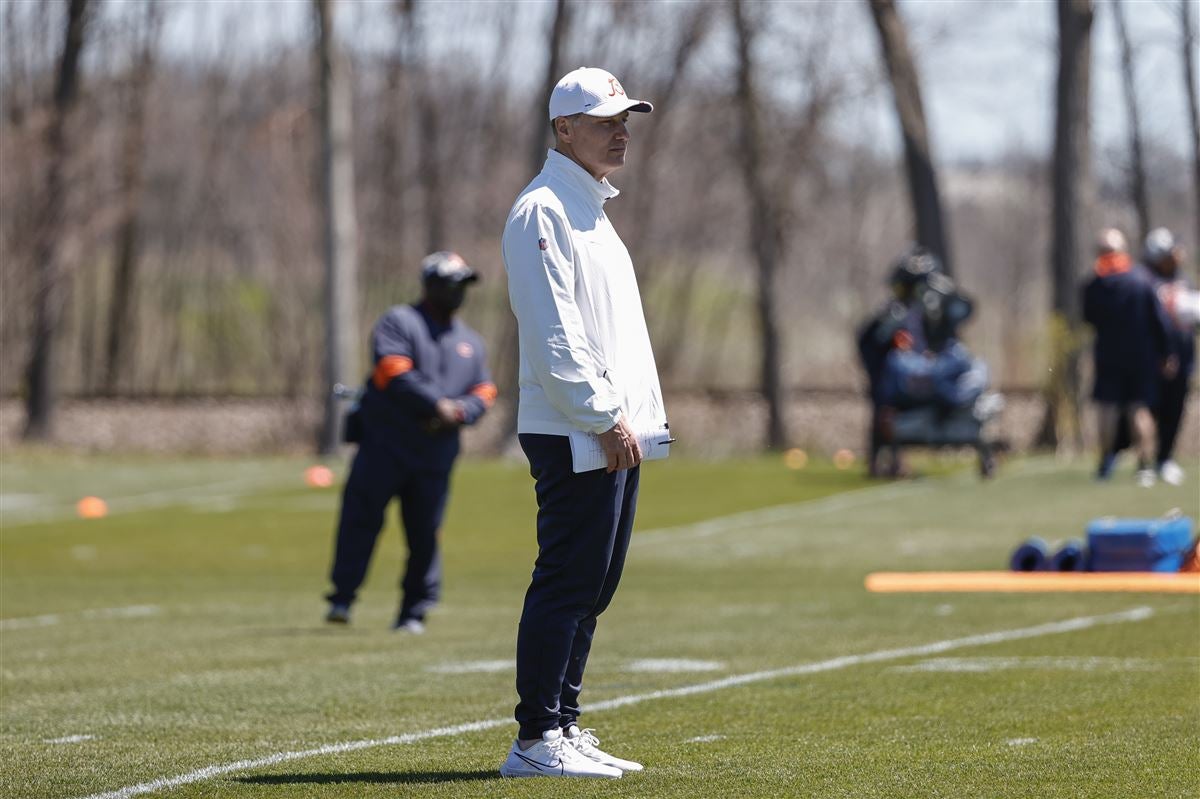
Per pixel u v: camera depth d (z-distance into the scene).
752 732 23.56
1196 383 118.88
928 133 115.25
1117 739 22.27
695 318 159.12
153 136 155.12
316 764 21.55
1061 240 104.56
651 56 130.50
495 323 142.50
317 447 124.56
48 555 59.19
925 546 55.84
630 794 19.11
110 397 130.25
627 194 138.75
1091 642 32.56
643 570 52.22
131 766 21.61
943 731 23.23
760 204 126.12
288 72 154.62
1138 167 140.00
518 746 20.50
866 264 170.88
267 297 135.62
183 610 43.22
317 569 54.88
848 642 34.03
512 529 66.38
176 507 75.94
